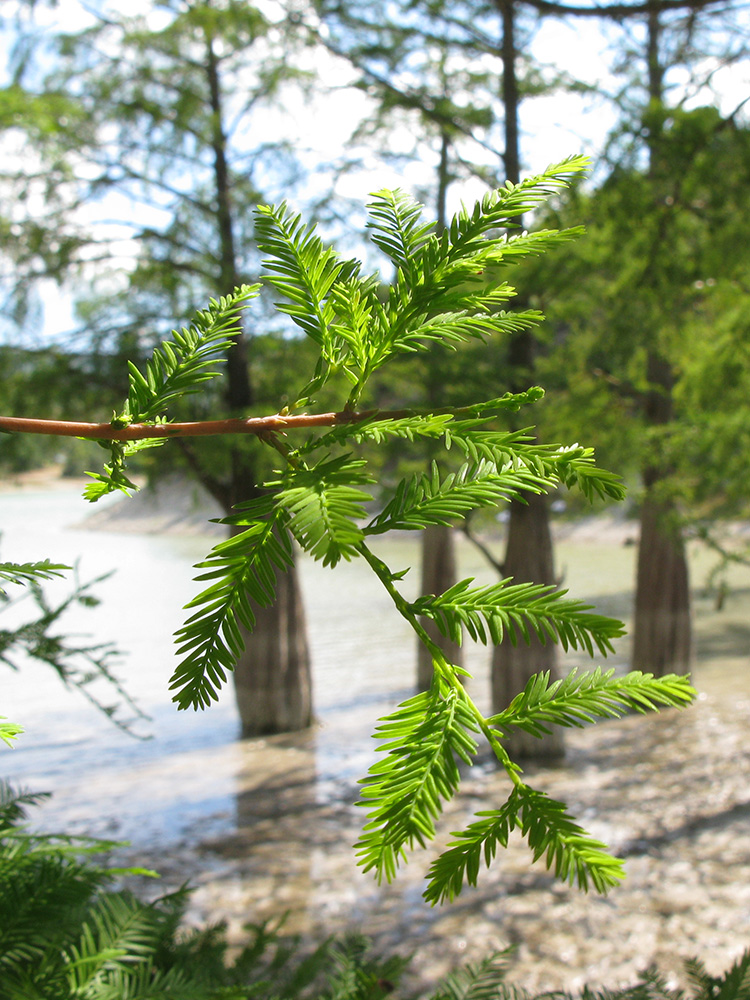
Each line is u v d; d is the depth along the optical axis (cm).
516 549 1333
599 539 3994
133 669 2028
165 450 1141
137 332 1205
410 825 42
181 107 1241
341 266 62
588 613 44
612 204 995
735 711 1555
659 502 1220
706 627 2334
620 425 1445
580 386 1479
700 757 1313
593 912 808
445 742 44
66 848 142
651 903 822
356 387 58
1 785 167
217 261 1207
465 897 859
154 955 178
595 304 1282
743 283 1092
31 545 4706
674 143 975
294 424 55
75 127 1123
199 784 1333
